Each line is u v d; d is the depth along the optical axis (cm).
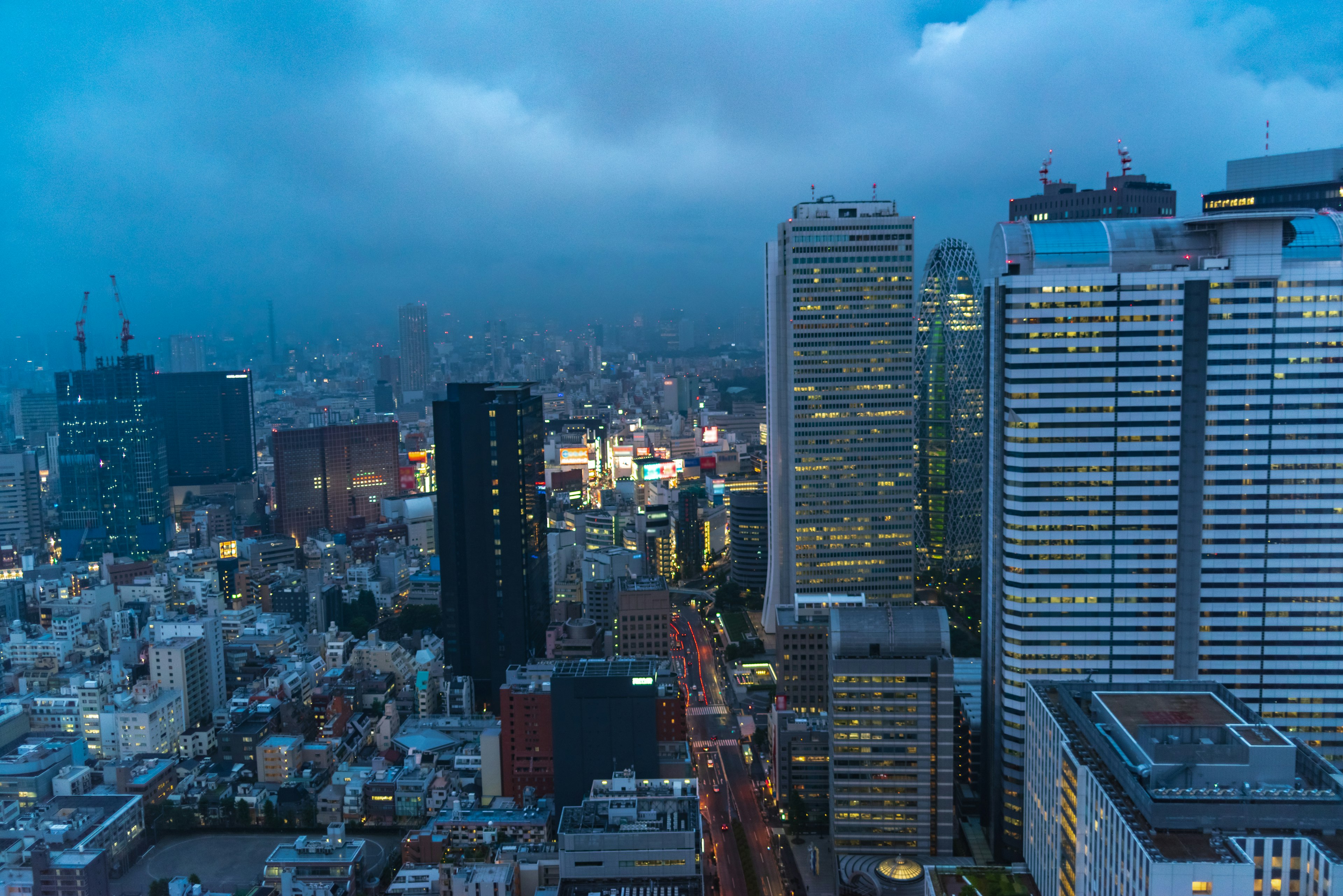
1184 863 16712
